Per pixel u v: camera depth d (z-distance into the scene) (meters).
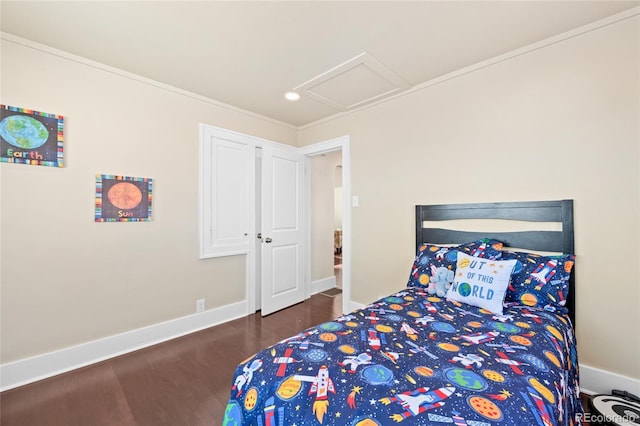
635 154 1.65
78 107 2.11
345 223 3.21
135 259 2.38
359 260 3.08
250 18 1.69
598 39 1.75
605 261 1.74
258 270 3.39
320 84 2.54
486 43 1.96
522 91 2.04
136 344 2.37
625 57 1.67
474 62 2.20
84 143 2.13
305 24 1.75
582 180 1.81
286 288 3.50
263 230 3.21
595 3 1.59
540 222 1.96
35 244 1.94
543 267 1.79
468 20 1.72
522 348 1.18
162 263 2.54
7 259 1.85
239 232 3.14
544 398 0.87
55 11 1.62
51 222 2.00
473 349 1.17
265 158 3.27
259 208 3.40
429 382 0.93
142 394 1.78
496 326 1.42
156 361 2.18
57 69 2.02
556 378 1.01
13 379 1.84
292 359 1.08
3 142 1.83
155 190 2.50
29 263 1.92
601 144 1.75
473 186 2.28
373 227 2.96
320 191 4.30
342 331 1.34
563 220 1.87
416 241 2.60
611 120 1.72
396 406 0.81
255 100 2.88
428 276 2.14
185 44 1.95
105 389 1.83
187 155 2.71
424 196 2.57
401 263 2.74
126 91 2.34
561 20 1.72
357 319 1.51
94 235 2.18
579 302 1.82
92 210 2.16
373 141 2.97
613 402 1.52
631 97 1.66
